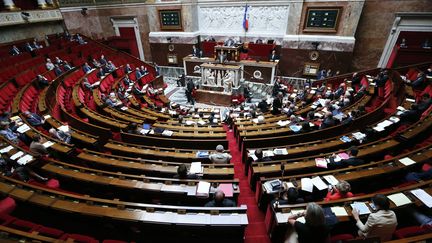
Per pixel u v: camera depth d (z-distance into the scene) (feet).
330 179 14.89
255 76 52.49
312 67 52.49
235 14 56.13
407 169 15.61
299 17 49.55
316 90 43.19
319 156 17.97
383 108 26.94
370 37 48.32
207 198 14.40
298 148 20.06
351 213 11.93
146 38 68.03
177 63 65.00
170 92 56.90
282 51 53.67
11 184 13.64
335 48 49.01
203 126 28.66
